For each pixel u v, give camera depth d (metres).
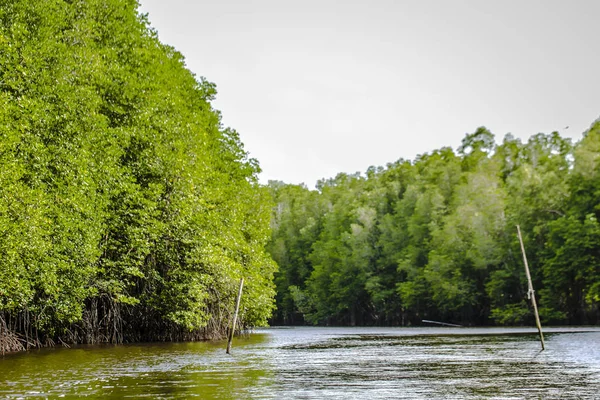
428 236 98.69
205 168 37.75
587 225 68.12
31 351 27.44
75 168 27.52
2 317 27.02
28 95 26.45
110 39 35.56
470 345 34.59
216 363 22.44
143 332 35.97
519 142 117.25
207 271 36.75
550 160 90.62
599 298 66.75
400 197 119.00
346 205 123.56
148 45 38.12
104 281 31.78
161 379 17.22
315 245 120.50
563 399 13.81
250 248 47.00
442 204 100.19
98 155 29.83
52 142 27.62
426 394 14.54
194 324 37.44
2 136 23.59
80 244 27.91
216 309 41.12
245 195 52.47
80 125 28.64
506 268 79.81
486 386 16.00
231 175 52.22
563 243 72.06
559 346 32.03
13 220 23.56
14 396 13.92
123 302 32.94
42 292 28.78
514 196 83.56
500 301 80.50
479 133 123.88
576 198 73.00
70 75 28.83
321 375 18.50
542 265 77.25
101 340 33.41
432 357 25.88
